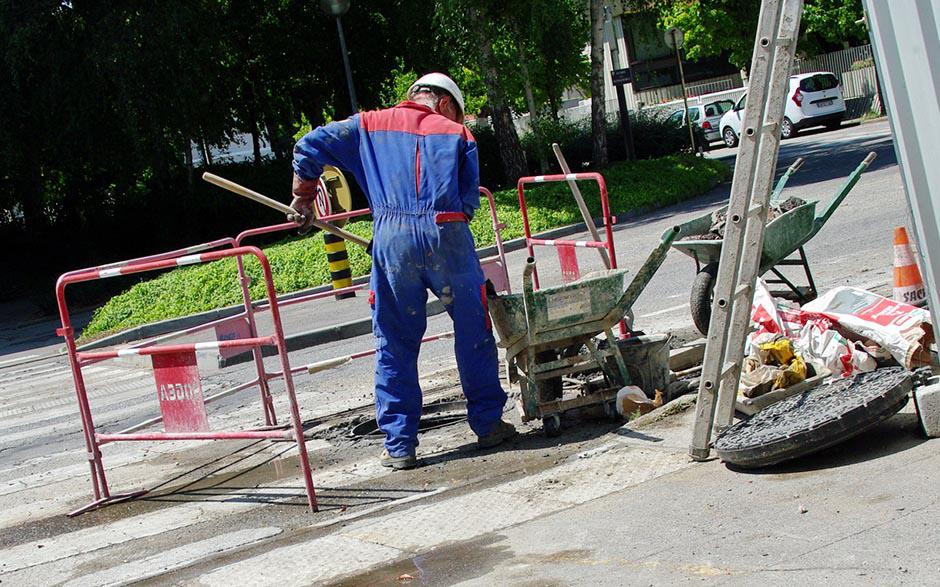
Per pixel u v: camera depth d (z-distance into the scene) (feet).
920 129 13.23
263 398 25.23
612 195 68.90
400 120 19.56
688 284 36.52
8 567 16.90
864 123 111.86
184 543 16.93
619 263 45.21
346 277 42.04
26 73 81.41
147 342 25.12
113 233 93.45
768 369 18.71
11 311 81.97
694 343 25.14
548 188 70.74
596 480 16.56
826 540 12.30
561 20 81.61
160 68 79.20
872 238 37.76
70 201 92.89
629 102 161.99
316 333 40.16
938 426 15.12
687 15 123.44
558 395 20.89
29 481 23.30
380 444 22.12
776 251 23.54
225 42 87.35
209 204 90.68
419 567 13.85
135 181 91.66
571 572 12.76
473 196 19.49
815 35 127.13
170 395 19.39
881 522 12.51
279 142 106.73
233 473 21.43
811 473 14.88
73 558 16.98
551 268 48.14
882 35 13.29
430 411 24.26
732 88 157.07
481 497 16.67
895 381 15.83
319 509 17.75
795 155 85.40
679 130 96.73
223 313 55.77
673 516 14.19
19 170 86.43
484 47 80.18
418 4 84.23
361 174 20.22
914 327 17.88
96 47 78.02
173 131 83.87
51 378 43.52
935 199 13.38
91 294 78.23
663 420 19.29
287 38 93.66
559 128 95.81
